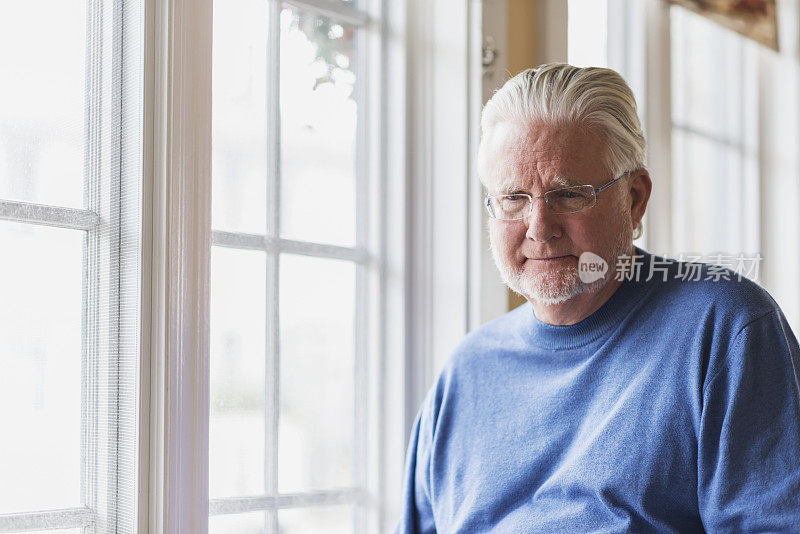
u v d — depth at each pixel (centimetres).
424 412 144
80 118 122
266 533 147
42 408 117
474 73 168
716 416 109
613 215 120
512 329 139
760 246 292
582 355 126
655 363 116
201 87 130
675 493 112
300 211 155
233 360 142
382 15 172
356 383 166
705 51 271
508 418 130
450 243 169
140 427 123
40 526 116
